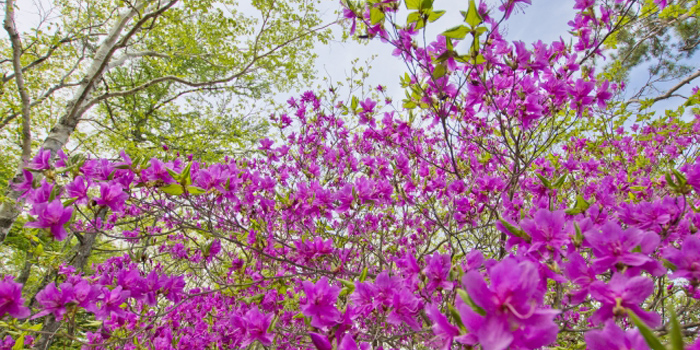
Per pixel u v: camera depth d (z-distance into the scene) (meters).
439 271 1.58
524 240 1.33
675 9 3.06
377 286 1.61
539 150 2.67
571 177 3.65
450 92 2.38
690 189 1.50
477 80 2.37
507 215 2.30
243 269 2.88
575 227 1.22
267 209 3.29
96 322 2.23
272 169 4.62
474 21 1.77
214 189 2.34
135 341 2.82
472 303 0.83
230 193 2.45
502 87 2.49
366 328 2.55
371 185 2.87
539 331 0.82
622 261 1.08
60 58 8.32
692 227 1.57
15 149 8.58
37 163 2.05
